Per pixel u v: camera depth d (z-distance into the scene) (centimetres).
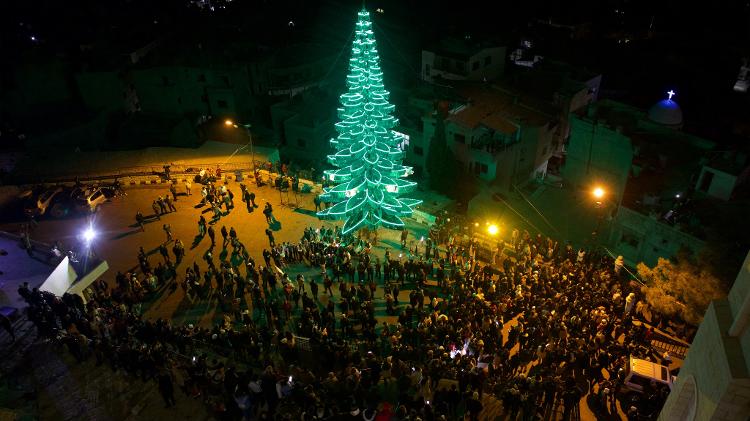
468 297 3008
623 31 9375
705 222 3462
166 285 3334
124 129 6681
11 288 2978
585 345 2523
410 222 4334
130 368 2450
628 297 2834
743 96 6931
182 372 2516
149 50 7694
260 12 9750
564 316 2805
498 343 2664
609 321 2702
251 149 4719
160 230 3909
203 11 10175
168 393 2259
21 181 4578
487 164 4947
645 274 3119
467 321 2736
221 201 4169
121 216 4075
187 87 6938
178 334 2633
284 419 2017
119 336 2639
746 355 1291
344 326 2873
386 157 4044
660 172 4119
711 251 2894
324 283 3206
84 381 2453
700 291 2798
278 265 3419
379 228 4197
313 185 4591
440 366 2359
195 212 4122
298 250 3575
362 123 3828
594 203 4566
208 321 3044
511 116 5178
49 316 2622
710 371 1412
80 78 6538
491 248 3731
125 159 4897
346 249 3528
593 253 3478
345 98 3825
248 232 3919
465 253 3559
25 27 8331
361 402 2209
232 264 3531
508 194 5081
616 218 3975
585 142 4541
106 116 6675
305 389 2183
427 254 3559
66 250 3300
